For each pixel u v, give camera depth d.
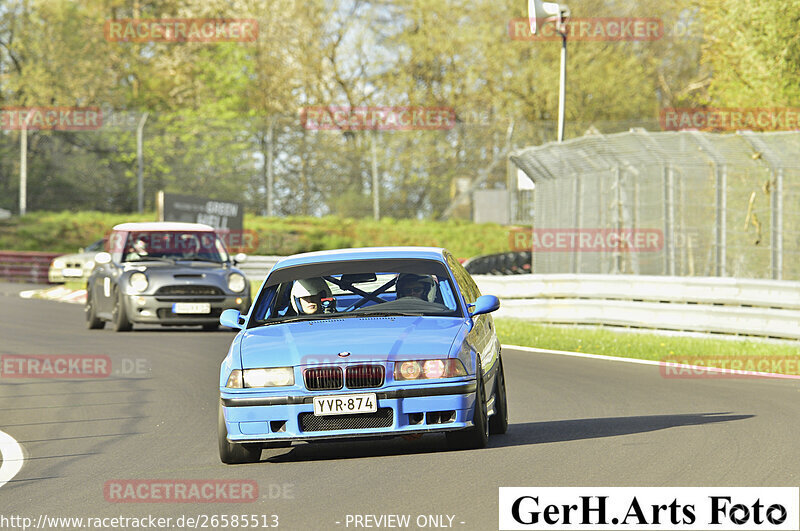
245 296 61.03
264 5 183.12
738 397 36.12
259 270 106.25
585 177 72.81
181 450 29.03
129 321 60.59
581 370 44.91
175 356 51.28
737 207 67.44
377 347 25.80
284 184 142.00
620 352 51.31
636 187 69.75
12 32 173.25
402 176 144.62
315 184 142.62
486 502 21.06
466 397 25.70
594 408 34.12
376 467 25.02
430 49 181.25
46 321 69.75
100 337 59.69
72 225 136.62
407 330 26.70
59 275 99.62
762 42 88.94
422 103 183.12
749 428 29.17
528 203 125.50
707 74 182.00
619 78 177.25
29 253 113.19
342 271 29.78
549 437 28.44
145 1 190.75
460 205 145.00
